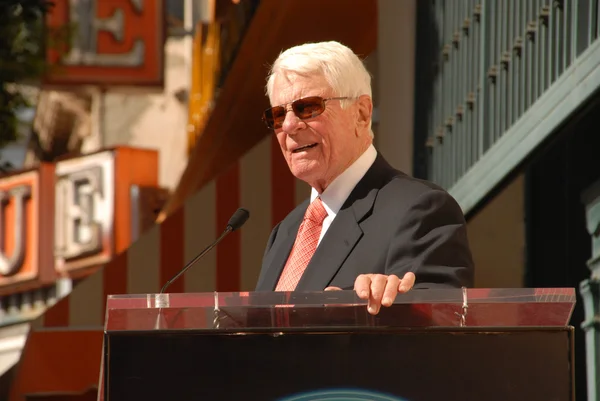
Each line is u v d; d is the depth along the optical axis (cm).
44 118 2619
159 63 2116
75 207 2167
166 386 279
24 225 2180
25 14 1553
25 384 1167
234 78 1257
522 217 922
